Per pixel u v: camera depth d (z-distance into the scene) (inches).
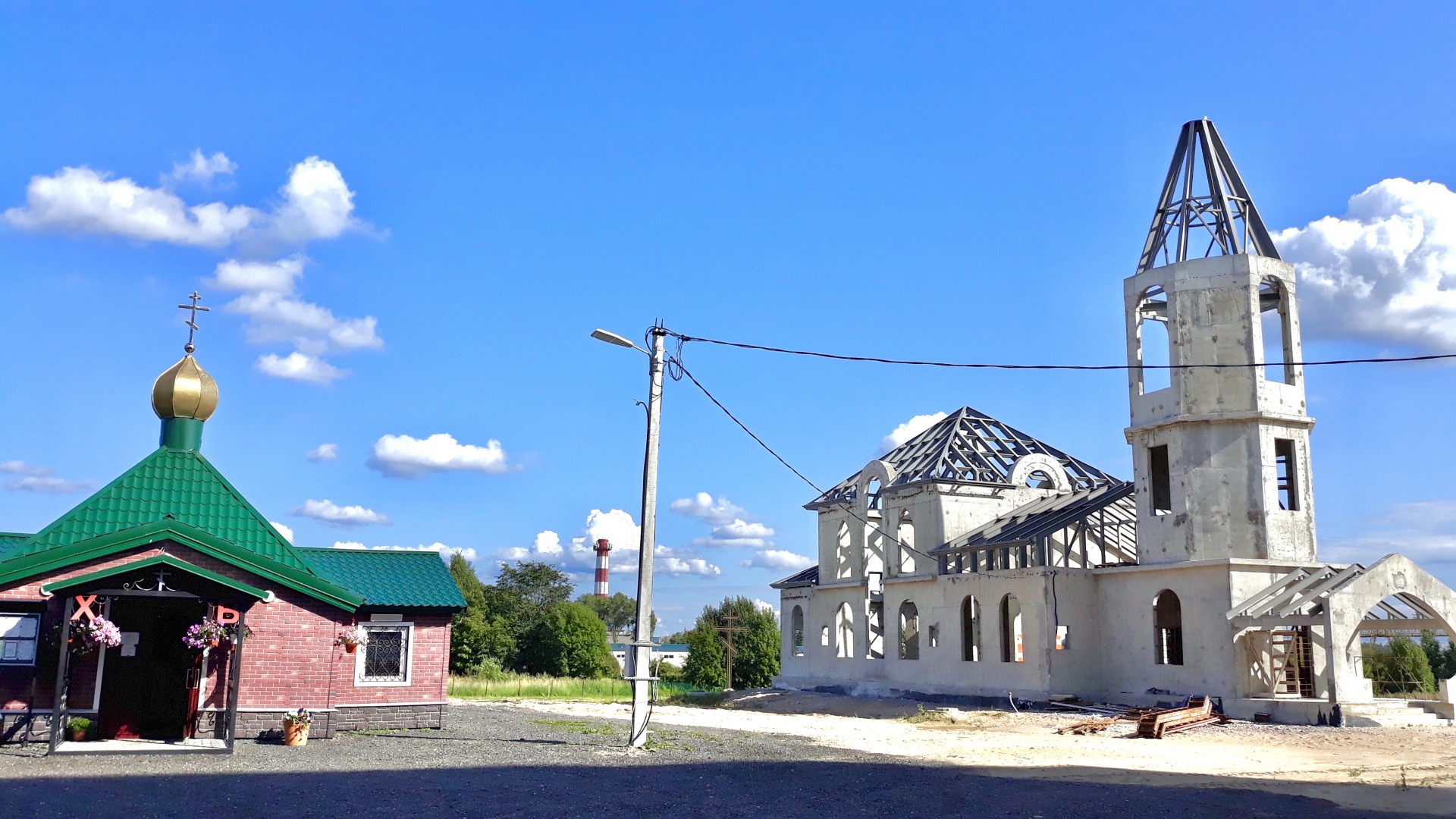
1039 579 1437.0
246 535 947.3
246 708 891.4
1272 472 1305.4
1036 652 1430.9
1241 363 1321.4
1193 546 1310.3
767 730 1218.0
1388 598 1232.2
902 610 1808.6
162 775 688.4
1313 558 1307.8
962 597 1593.3
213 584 814.5
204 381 1002.1
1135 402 1412.4
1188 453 1333.7
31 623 840.3
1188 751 965.8
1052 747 1004.6
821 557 2021.4
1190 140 1422.2
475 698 1920.5
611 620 5452.8
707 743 976.9
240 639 823.1
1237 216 1400.1
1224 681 1249.4
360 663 1032.2
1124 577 1406.3
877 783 730.2
